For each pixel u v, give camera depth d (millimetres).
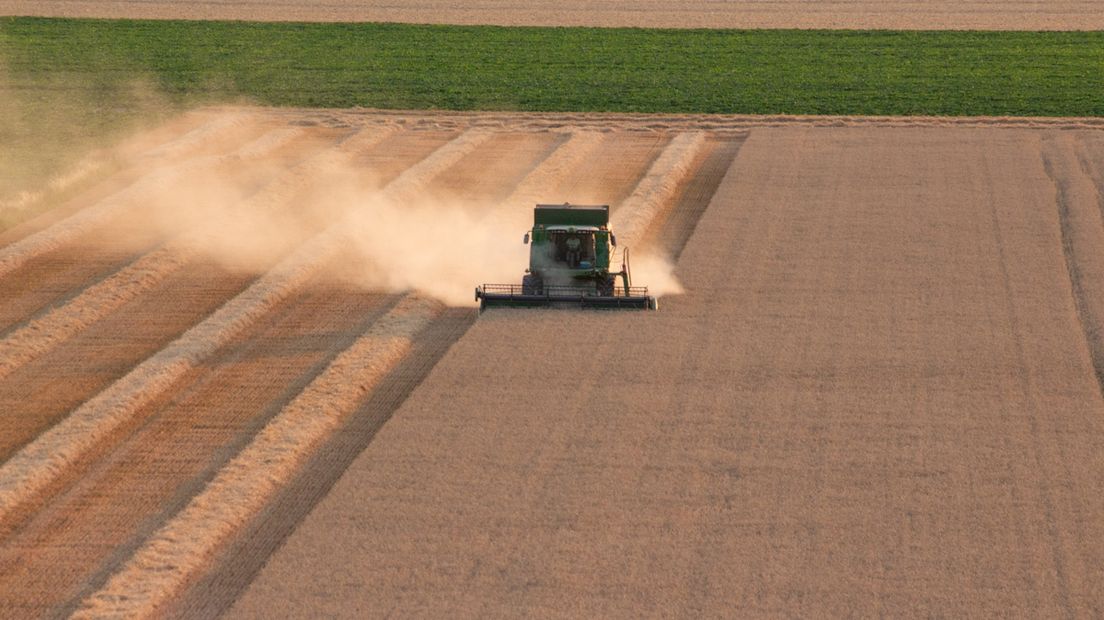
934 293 100625
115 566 62688
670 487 68812
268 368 87688
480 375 84250
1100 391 81312
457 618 57281
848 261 108875
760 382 82750
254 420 79125
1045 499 67250
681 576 60344
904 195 129875
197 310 100188
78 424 77562
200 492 69812
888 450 73000
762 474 70188
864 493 68000
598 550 62688
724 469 70875
